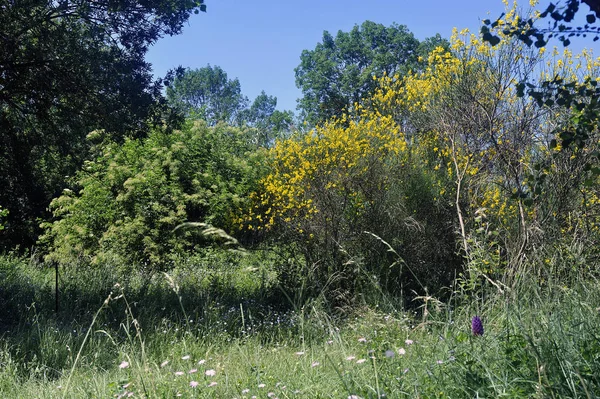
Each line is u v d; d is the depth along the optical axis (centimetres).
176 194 1591
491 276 767
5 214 1329
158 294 1055
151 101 1187
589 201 799
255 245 1278
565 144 486
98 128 1210
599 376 332
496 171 913
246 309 930
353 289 966
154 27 1174
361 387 366
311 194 1055
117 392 448
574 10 427
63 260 1547
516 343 380
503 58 891
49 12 1095
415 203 1002
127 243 1551
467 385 347
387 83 1237
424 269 978
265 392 422
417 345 445
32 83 1106
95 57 1134
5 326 845
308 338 689
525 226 745
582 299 475
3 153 1239
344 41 3853
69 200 1620
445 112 955
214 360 598
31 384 591
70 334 729
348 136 1097
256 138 1986
